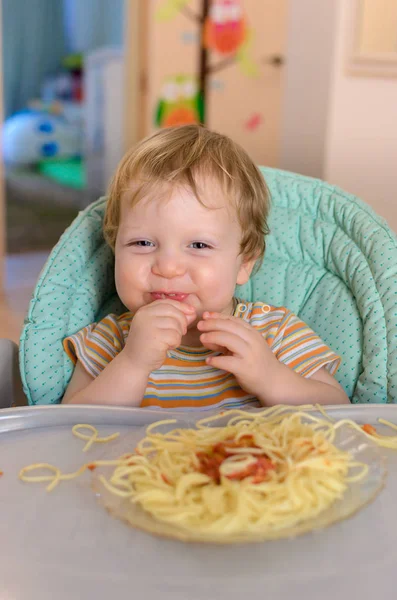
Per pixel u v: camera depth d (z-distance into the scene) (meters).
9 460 0.67
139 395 0.87
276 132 4.36
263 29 4.25
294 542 0.52
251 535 0.52
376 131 2.43
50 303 0.97
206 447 0.63
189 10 4.46
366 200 2.51
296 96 3.15
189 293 0.89
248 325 0.86
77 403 0.86
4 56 7.70
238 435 0.63
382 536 0.53
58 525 0.55
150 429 0.71
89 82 5.91
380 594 0.48
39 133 6.87
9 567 0.50
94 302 1.03
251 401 0.96
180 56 4.56
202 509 0.54
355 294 1.00
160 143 0.94
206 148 0.93
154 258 0.88
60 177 6.54
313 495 0.55
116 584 0.48
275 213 1.12
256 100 4.39
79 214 1.06
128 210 0.89
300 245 1.11
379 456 0.65
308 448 0.60
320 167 3.08
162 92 4.65
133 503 0.57
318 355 0.96
